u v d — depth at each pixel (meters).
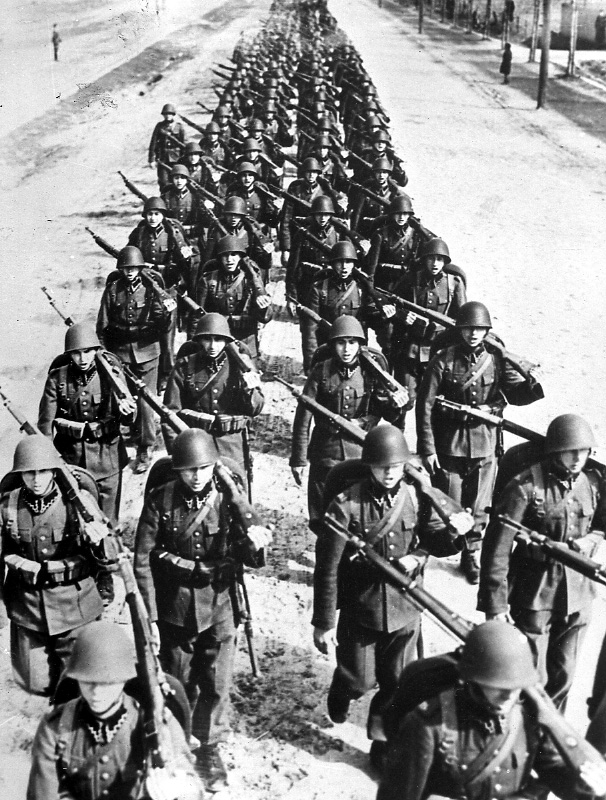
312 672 6.69
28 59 33.22
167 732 4.20
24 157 27.05
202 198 14.44
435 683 4.24
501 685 3.96
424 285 9.82
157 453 10.30
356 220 14.67
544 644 5.86
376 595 5.54
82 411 7.63
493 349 7.72
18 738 6.10
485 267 16.66
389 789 4.29
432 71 42.97
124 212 21.42
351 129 21.58
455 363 7.64
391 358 9.98
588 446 5.58
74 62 34.19
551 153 26.59
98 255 18.36
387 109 32.91
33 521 5.79
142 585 5.70
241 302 10.05
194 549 5.55
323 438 7.51
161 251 11.91
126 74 34.84
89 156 27.11
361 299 10.12
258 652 6.89
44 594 5.84
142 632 4.70
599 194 22.14
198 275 11.31
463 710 4.16
